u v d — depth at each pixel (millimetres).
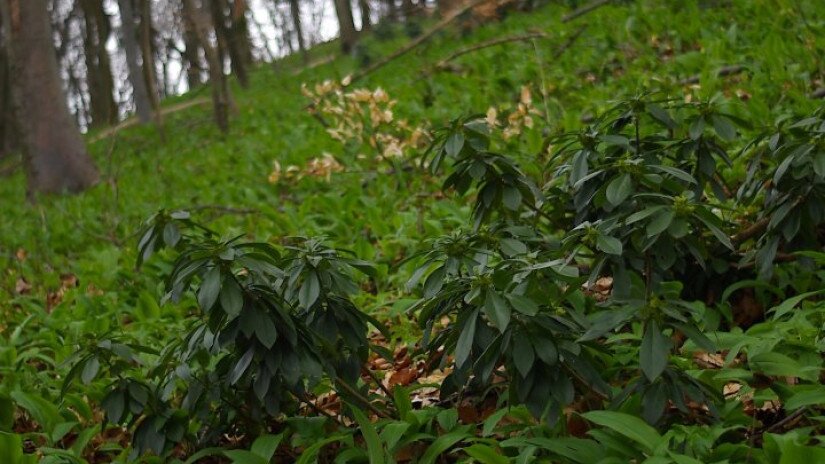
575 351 2311
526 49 11359
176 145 17922
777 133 3213
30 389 4039
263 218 7613
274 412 2621
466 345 2301
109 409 2797
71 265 7648
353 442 2732
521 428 2633
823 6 7758
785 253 3311
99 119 34281
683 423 2482
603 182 3021
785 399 2459
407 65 14695
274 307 2533
